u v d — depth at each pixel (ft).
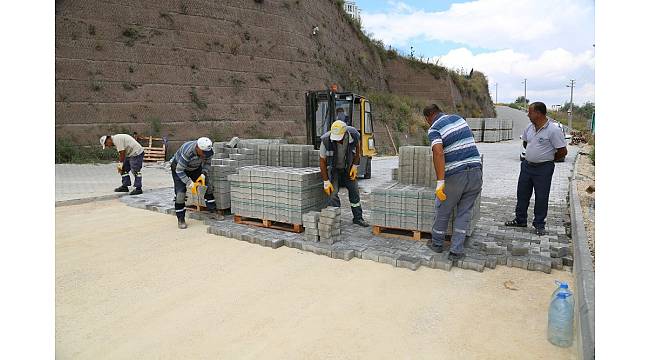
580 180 34.55
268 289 13.44
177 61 61.11
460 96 130.93
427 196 17.25
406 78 115.03
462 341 10.40
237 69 67.36
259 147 23.67
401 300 12.64
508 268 15.31
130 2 58.70
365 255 16.22
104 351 10.01
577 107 223.10
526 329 10.98
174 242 18.44
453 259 15.38
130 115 54.75
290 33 76.64
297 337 10.58
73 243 18.25
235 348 10.12
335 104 36.73
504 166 50.31
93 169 43.88
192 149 19.81
